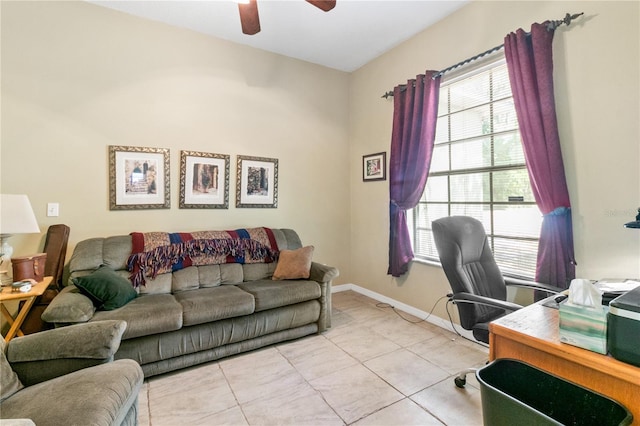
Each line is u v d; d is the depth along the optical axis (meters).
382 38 3.33
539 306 1.44
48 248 2.50
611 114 1.91
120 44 2.88
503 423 1.02
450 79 2.91
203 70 3.27
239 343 2.40
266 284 2.78
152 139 3.03
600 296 1.01
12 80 2.49
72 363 1.40
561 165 2.09
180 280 2.68
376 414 1.74
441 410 1.77
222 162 3.37
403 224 3.28
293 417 1.72
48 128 2.62
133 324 1.98
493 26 2.54
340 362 2.30
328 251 4.14
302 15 2.91
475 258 2.15
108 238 2.65
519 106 2.25
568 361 1.04
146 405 1.82
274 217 3.74
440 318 2.99
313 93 3.98
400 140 3.32
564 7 2.11
